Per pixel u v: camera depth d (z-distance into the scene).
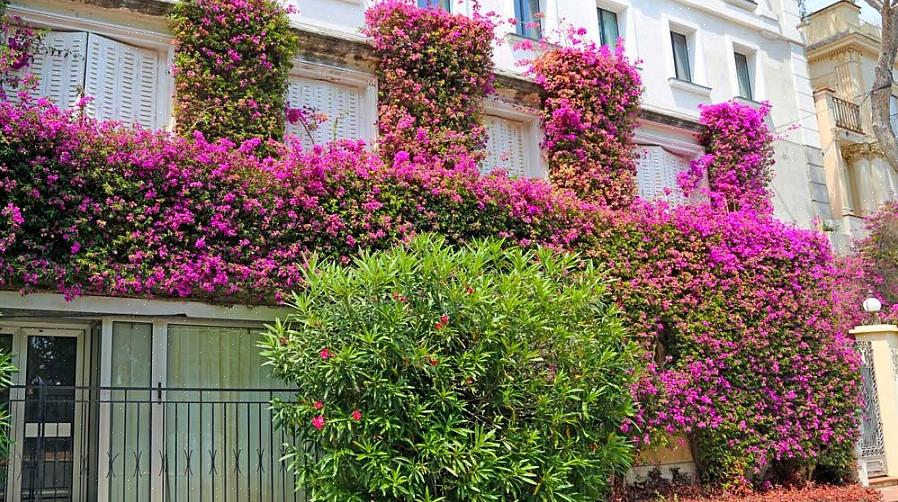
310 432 7.04
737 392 11.34
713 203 14.59
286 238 8.52
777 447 11.42
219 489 8.49
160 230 7.88
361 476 6.77
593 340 7.94
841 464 12.15
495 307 7.39
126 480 8.05
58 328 8.34
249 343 8.95
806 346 12.19
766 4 17.03
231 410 8.73
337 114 10.87
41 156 7.42
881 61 16.53
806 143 16.98
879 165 19.98
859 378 12.70
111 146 7.79
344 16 11.19
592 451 7.78
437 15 11.40
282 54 9.95
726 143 14.77
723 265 11.75
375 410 6.84
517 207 10.12
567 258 8.52
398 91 10.93
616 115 13.05
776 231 12.64
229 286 8.16
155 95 9.54
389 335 6.88
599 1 14.38
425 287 7.33
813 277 12.70
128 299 8.16
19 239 7.27
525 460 7.10
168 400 8.38
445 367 7.02
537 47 13.09
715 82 15.68
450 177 9.75
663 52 15.02
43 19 8.93
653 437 10.48
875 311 14.45
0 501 7.55
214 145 8.55
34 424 8.05
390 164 10.49
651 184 14.11
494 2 12.95
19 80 8.47
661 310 11.07
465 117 11.38
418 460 6.89
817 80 21.56
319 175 8.80
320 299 7.41
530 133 12.77
